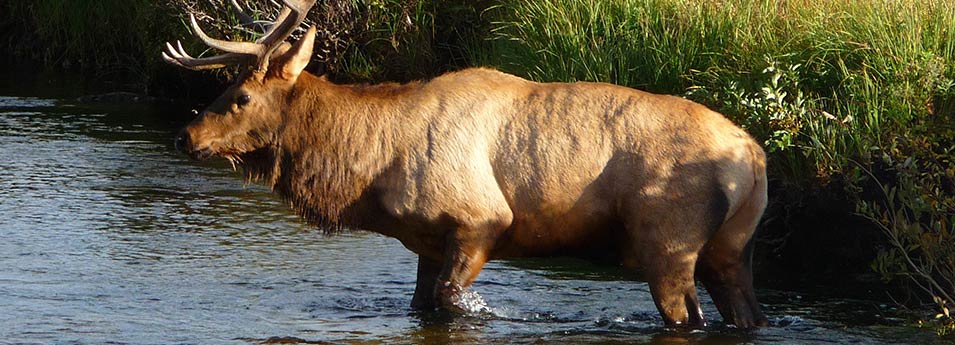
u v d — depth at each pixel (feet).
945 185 83.46
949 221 79.61
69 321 72.33
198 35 73.05
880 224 77.46
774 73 94.02
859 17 97.55
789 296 80.64
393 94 73.15
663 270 69.26
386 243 94.73
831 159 87.25
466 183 70.38
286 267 86.99
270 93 73.92
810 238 89.35
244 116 73.87
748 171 69.46
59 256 88.38
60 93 175.63
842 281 84.43
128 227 97.86
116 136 141.18
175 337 69.41
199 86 167.84
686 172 68.33
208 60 74.90
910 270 81.97
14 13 216.74
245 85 73.92
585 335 70.54
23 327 70.74
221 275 84.43
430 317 74.02
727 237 70.69
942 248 74.28
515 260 90.33
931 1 97.66
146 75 178.40
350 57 144.05
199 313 74.95
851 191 84.89
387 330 71.51
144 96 170.91
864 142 84.89
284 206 106.42
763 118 89.30
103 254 89.25
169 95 171.83
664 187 68.49
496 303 78.13
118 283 81.56
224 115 73.97
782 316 75.15
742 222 70.44
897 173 79.30
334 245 93.81
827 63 94.58
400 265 88.17
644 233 69.15
